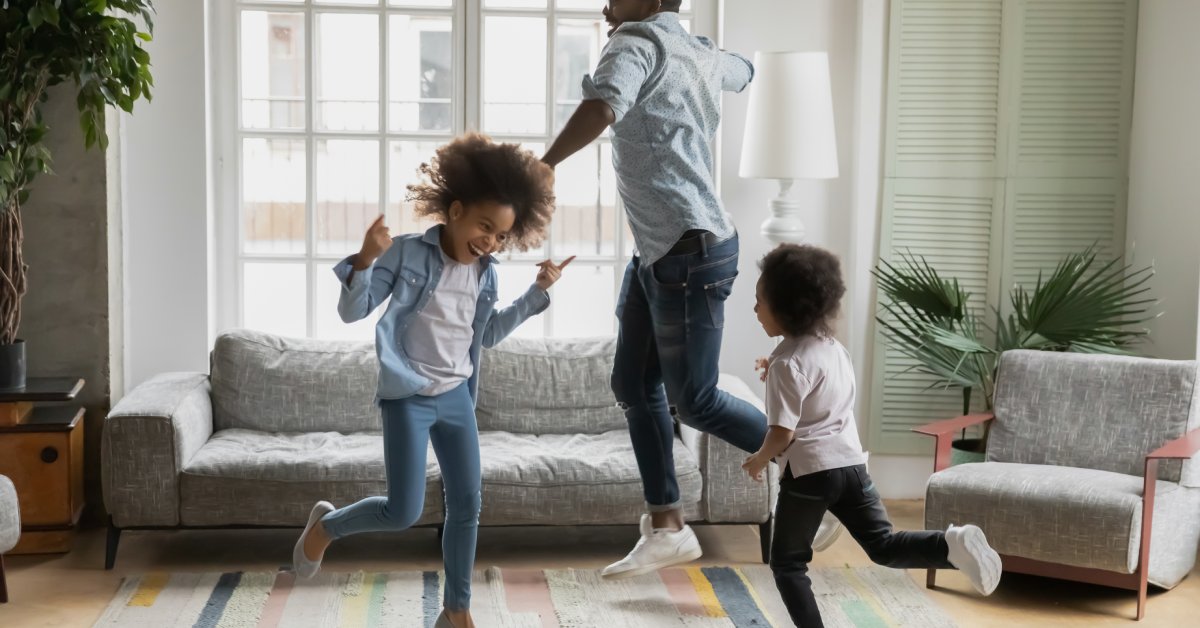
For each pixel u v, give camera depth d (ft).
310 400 14.38
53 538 13.29
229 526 12.73
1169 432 12.59
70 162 14.01
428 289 9.70
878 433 15.92
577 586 12.41
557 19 15.70
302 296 15.78
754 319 15.74
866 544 10.08
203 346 15.07
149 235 14.89
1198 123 14.23
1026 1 15.31
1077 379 13.20
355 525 10.00
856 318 15.78
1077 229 15.61
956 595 12.33
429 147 15.75
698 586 12.44
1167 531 12.19
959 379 14.70
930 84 15.43
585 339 15.23
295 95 15.51
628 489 12.91
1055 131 15.48
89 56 12.80
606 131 15.93
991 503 11.97
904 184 15.58
